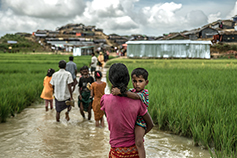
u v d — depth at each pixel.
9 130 4.84
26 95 7.61
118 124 2.01
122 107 1.99
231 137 3.45
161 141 4.25
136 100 2.02
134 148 2.05
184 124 4.48
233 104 5.35
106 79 14.34
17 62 25.19
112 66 2.08
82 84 5.85
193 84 8.53
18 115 6.15
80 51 59.56
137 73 2.18
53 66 18.75
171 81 9.23
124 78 2.02
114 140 2.08
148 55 39.84
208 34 60.72
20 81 9.91
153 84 8.51
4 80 9.98
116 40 117.00
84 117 6.04
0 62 24.83
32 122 5.51
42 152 3.70
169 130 4.91
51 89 6.75
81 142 4.18
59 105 5.57
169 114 4.89
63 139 4.33
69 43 92.12
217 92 6.48
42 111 6.70
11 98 6.44
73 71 8.70
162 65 18.08
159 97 5.94
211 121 4.22
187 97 5.96
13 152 3.68
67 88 5.61
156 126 5.21
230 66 16.62
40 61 26.66
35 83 9.49
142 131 2.07
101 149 3.86
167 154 3.64
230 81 8.91
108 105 2.06
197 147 3.94
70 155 3.60
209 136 3.93
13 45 89.81
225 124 4.02
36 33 115.62
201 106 4.98
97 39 111.69
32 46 94.31
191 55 37.97
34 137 4.42
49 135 4.56
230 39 58.69
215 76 10.53
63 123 5.49
